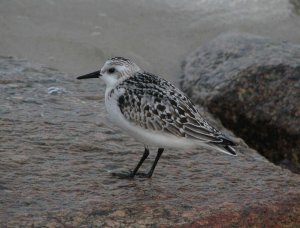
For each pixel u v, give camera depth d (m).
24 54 22.53
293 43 23.12
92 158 15.12
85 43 23.47
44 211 12.56
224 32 24.50
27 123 16.67
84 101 18.77
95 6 25.59
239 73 20.31
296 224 13.13
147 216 12.68
